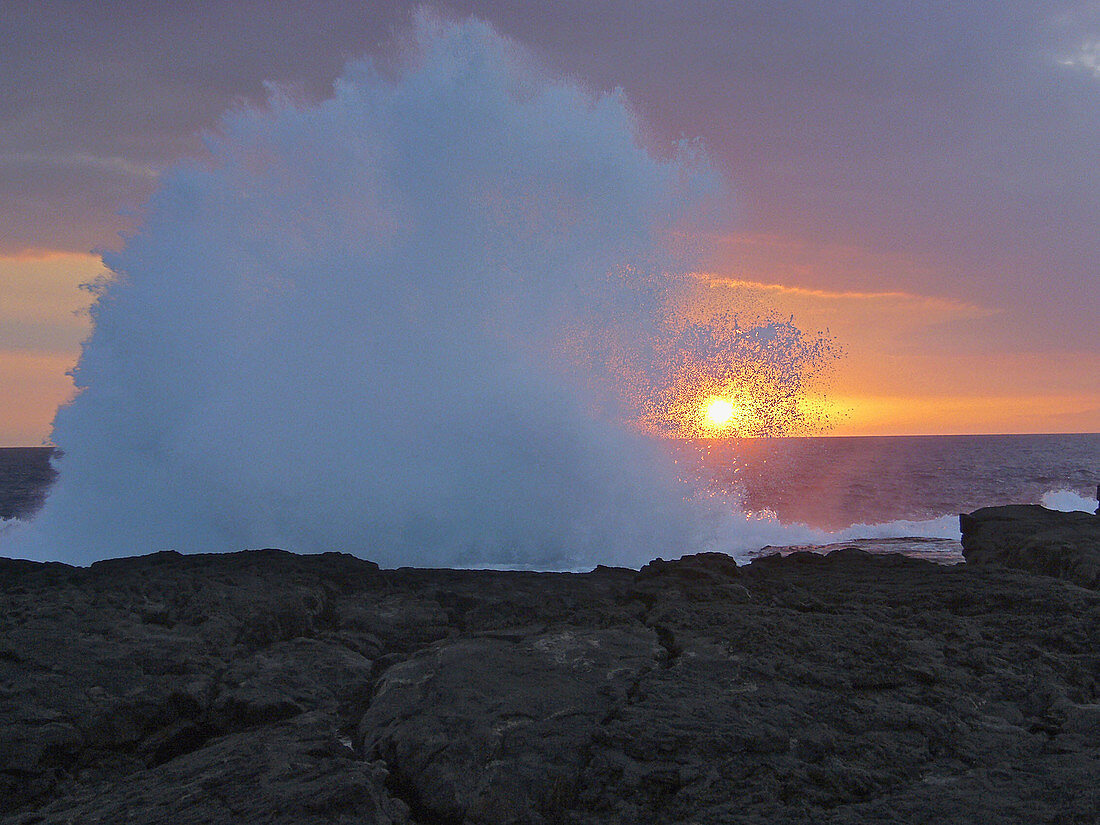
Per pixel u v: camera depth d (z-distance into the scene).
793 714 3.66
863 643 4.52
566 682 4.10
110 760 4.02
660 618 5.24
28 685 4.26
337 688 4.59
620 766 3.31
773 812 2.98
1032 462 60.72
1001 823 2.70
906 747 3.41
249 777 3.37
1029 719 3.68
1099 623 4.82
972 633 4.77
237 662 4.84
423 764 3.45
